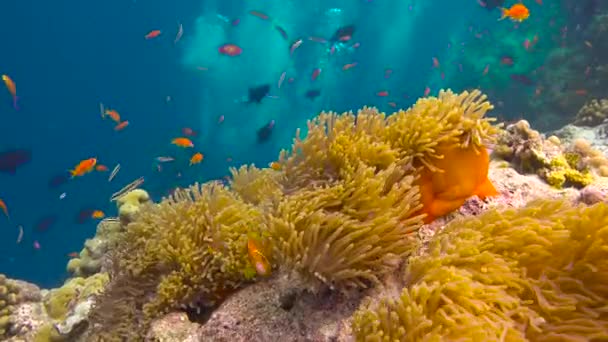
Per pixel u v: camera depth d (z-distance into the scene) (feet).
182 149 8.48
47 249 9.23
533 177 2.04
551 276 1.14
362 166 1.37
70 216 9.91
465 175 1.47
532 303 1.10
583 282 1.12
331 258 1.26
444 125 1.47
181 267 1.67
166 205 1.96
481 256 1.12
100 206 10.21
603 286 1.09
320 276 1.21
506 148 2.20
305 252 1.20
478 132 1.47
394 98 10.43
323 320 1.29
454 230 1.29
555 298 1.08
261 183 2.19
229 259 1.60
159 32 5.74
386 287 1.27
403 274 1.28
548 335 1.03
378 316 1.07
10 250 9.25
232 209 1.77
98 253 3.97
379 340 1.00
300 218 1.27
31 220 10.22
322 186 1.46
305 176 1.52
